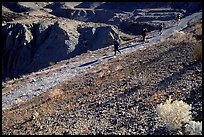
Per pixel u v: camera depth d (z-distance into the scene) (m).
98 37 106.50
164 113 10.98
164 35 50.06
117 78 22.09
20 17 143.25
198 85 14.88
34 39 118.94
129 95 16.48
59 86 26.33
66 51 105.38
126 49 41.88
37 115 17.12
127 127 12.22
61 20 130.25
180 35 35.69
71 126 13.97
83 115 15.21
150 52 29.89
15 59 114.31
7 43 118.81
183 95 14.13
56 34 110.75
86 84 23.36
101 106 15.93
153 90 16.22
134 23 129.50
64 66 38.72
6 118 18.81
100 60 36.38
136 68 24.11
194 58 20.41
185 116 10.82
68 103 18.64
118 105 15.30
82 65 36.25
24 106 21.59
